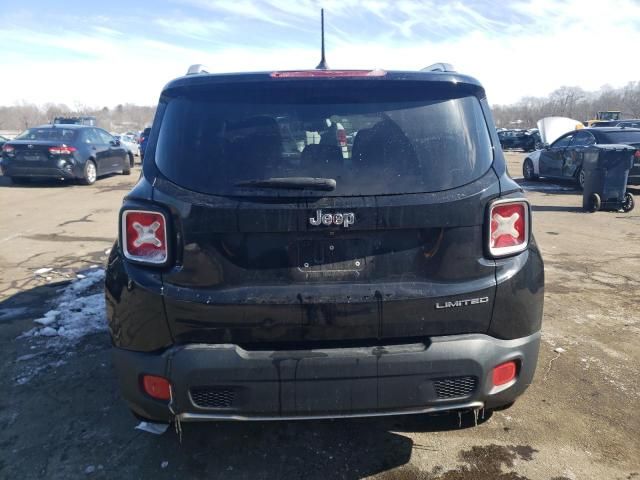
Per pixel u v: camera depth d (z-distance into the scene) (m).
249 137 2.26
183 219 2.15
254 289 2.16
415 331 2.20
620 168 9.69
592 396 3.20
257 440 2.78
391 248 2.21
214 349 2.13
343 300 2.14
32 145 13.02
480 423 2.92
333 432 2.85
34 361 3.63
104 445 2.73
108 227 8.27
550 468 2.56
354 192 2.17
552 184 14.34
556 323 4.32
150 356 2.21
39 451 2.69
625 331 4.16
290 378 2.12
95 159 14.26
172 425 2.88
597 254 6.64
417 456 2.65
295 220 2.13
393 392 2.16
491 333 2.27
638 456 2.65
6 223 8.57
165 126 2.34
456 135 2.30
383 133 2.27
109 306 2.30
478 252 2.23
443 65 2.85
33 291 5.08
